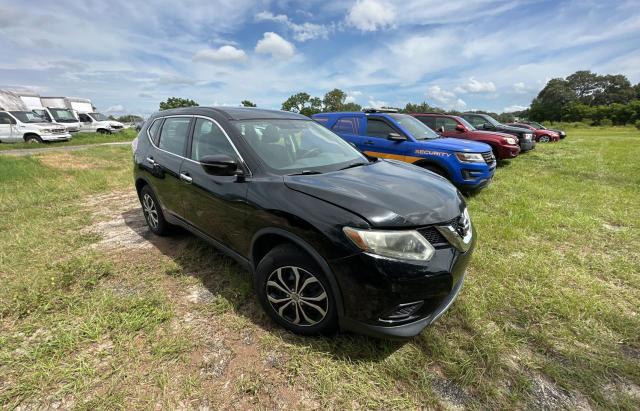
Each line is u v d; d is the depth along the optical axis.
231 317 2.35
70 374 1.83
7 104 19.30
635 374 1.91
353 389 1.80
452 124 9.43
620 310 2.50
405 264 1.79
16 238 3.69
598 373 1.93
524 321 2.35
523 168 8.85
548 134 18.56
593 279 2.93
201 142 2.96
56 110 20.08
